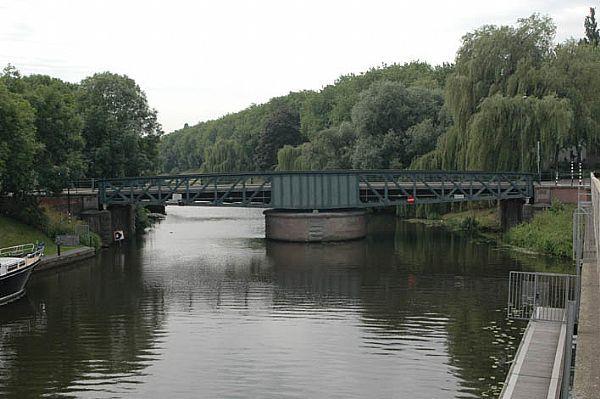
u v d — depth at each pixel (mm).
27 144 52656
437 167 74188
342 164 96188
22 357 28703
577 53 66500
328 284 43875
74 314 36250
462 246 60000
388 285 43219
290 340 30734
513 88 65688
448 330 32156
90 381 25656
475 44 69875
